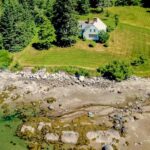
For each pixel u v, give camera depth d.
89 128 75.81
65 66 97.88
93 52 105.62
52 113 81.62
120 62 97.06
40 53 104.69
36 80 93.81
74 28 107.56
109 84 92.56
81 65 98.56
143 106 84.44
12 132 75.62
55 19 110.25
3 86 91.44
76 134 74.06
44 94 88.38
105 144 72.19
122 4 137.88
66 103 85.12
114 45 109.25
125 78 94.38
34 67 97.75
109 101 86.38
